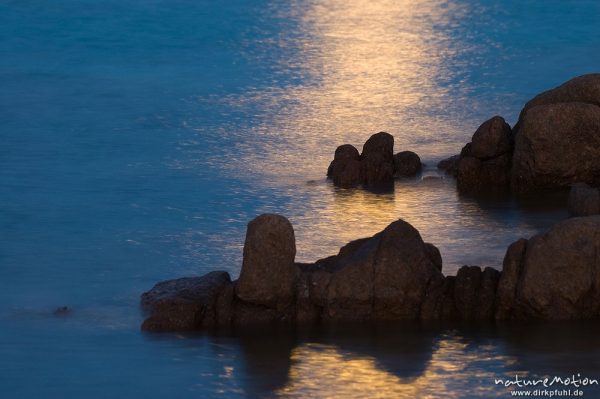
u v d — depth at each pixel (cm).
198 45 10038
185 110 7406
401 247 3641
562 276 3519
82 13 11369
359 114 7238
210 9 11712
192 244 4512
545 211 4894
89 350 3412
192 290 3728
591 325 3509
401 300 3603
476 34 10506
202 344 3441
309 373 3167
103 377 3192
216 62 9256
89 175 5672
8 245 4497
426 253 3697
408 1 12469
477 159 5372
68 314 3744
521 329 3494
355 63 9138
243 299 3631
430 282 3641
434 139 6512
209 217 4909
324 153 6197
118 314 3738
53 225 4778
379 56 9444
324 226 4722
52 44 10112
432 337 3441
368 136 6631
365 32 10656
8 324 3653
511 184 5281
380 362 3234
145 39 10300
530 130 5138
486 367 3175
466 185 5338
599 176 5181
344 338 3453
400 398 2975
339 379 3117
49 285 4038
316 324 3603
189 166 5888
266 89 8119
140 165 5906
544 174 5175
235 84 8312
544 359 3225
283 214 4928
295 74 8700
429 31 10700
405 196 5228
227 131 6775
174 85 8300
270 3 12188
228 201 5175
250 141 6500
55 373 3231
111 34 10512
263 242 3597
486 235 4519
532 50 9694
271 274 3603
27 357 3362
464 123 6969
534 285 3522
